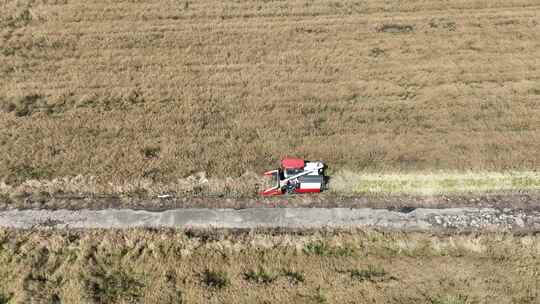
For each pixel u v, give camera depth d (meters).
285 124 20.52
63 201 17.75
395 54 24.36
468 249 16.16
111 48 24.69
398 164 18.92
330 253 16.17
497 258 15.93
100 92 22.03
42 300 14.75
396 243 16.30
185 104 21.44
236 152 19.30
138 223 17.02
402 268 15.67
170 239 16.36
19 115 20.97
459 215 17.27
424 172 18.59
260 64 23.67
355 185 18.23
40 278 15.47
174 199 17.83
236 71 23.33
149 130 20.23
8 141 19.70
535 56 24.14
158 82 22.61
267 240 16.33
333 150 19.39
